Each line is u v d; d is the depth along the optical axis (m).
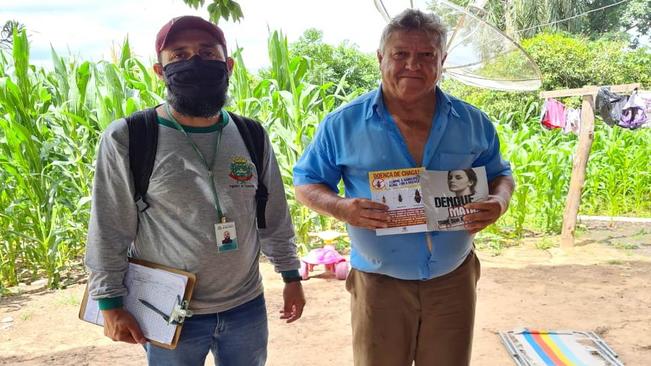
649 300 4.79
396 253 2.24
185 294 1.78
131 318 1.81
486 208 2.15
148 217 1.80
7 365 3.66
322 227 6.73
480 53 4.76
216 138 1.86
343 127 2.26
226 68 1.86
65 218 5.78
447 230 2.18
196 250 1.80
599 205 9.61
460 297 2.32
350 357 3.71
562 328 4.15
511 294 4.98
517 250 6.71
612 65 14.24
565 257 6.37
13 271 5.47
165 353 1.86
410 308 2.32
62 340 4.10
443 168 2.22
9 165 5.28
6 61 6.18
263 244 2.16
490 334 4.04
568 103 13.60
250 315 1.97
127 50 7.16
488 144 2.38
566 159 7.73
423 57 2.10
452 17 4.38
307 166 2.38
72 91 5.97
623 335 4.02
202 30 1.82
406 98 2.14
